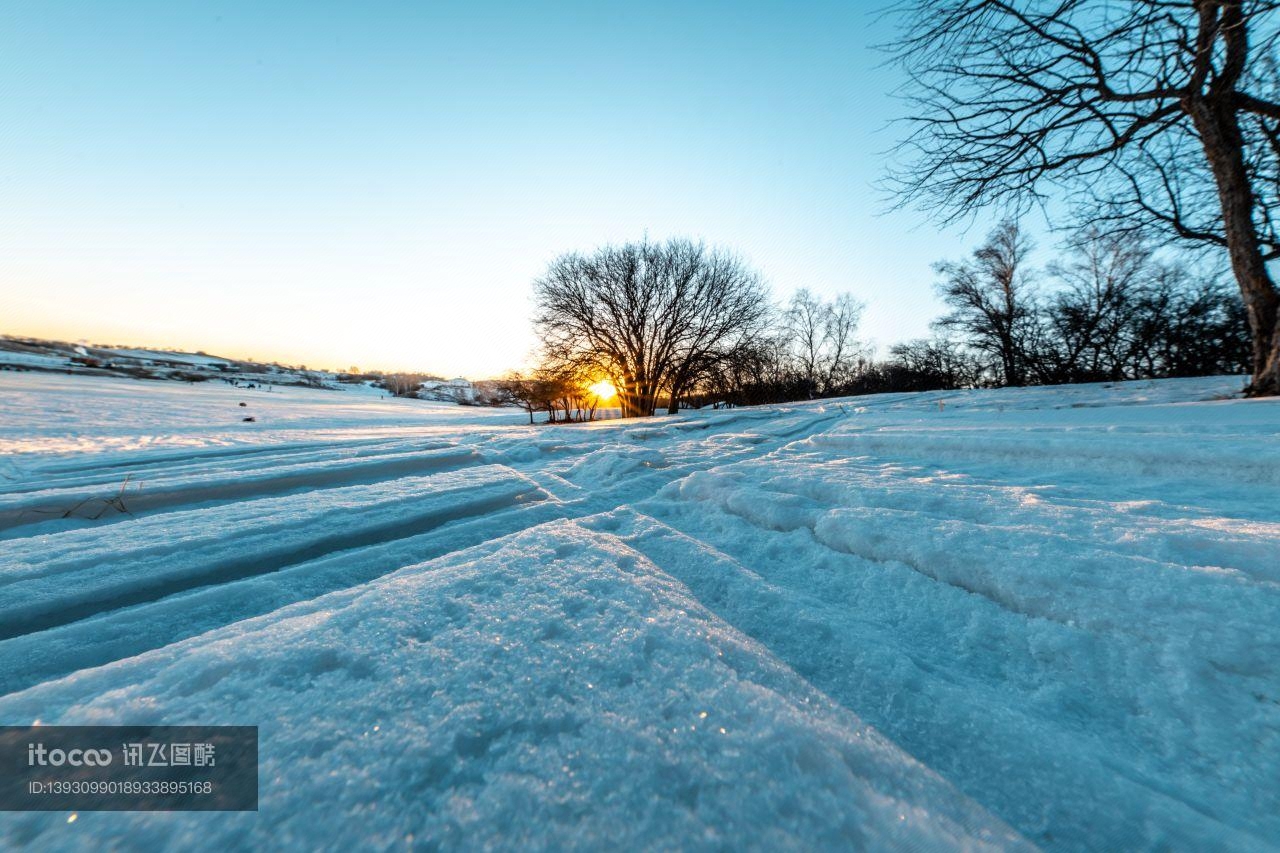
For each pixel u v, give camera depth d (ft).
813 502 8.84
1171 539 5.66
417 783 2.87
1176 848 2.74
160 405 59.98
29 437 26.37
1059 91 22.67
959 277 86.79
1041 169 24.82
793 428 25.59
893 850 2.58
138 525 8.32
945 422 20.24
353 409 89.61
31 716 3.31
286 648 4.05
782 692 3.77
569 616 4.79
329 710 3.41
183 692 3.55
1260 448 9.07
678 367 90.79
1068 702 3.98
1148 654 4.19
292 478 13.05
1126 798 3.02
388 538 8.70
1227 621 4.20
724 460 16.29
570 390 90.58
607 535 7.88
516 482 12.05
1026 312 80.53
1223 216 22.81
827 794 2.86
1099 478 9.94
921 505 8.11
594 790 2.85
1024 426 16.10
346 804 2.72
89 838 2.57
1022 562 5.43
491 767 2.98
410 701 3.51
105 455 18.24
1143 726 3.69
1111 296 70.03
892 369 106.42
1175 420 14.69
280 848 2.50
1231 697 3.72
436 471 15.72
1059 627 4.70
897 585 5.94
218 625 5.42
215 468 15.31
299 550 7.71
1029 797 3.07
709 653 4.19
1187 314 64.23
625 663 4.01
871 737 3.35
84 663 4.66
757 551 7.53
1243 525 5.98
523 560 6.24
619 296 88.89
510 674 3.84
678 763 3.04
